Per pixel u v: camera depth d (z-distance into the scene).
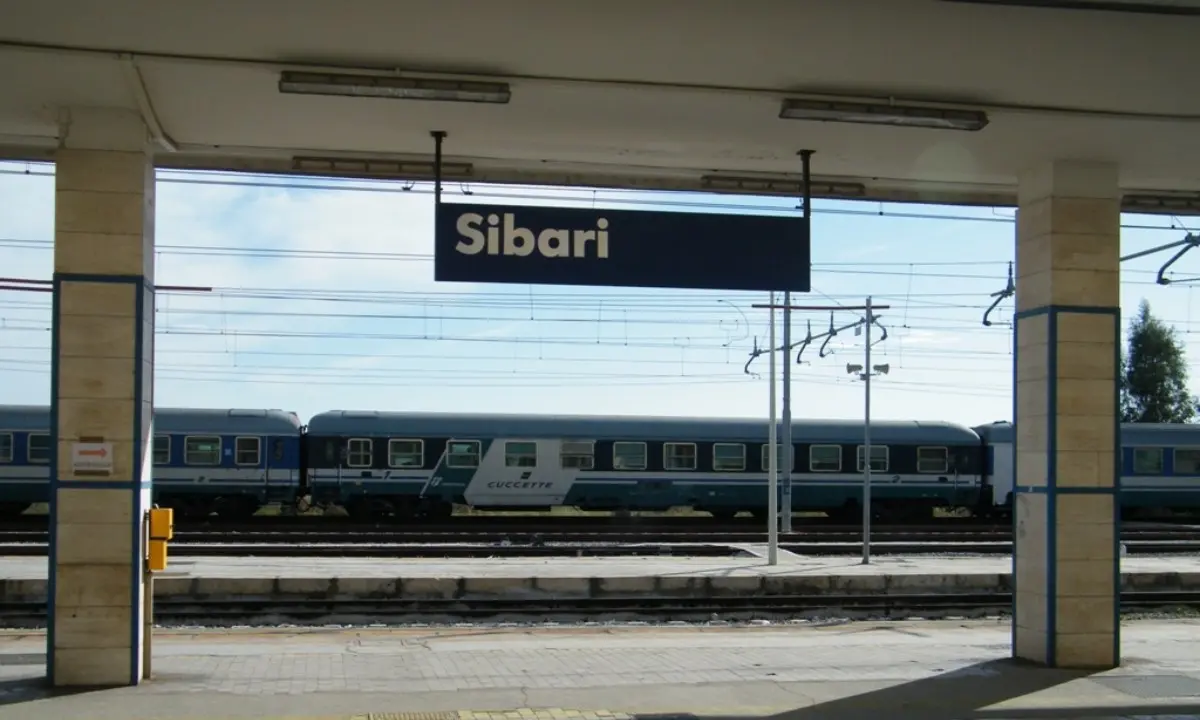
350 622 14.41
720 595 16.30
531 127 9.27
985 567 18.33
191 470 27.95
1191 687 9.09
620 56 7.78
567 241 9.18
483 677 9.30
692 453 29.89
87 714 7.64
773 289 9.43
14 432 27.00
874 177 10.91
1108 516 9.91
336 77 7.98
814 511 33.22
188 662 9.83
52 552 8.45
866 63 7.91
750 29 7.31
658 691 8.76
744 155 10.09
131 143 8.60
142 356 8.57
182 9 6.95
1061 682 9.26
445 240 9.05
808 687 8.99
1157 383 55.56
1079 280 9.99
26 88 8.16
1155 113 8.84
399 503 29.05
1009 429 31.30
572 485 29.33
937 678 9.41
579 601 15.45
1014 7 6.96
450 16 7.11
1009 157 10.02
